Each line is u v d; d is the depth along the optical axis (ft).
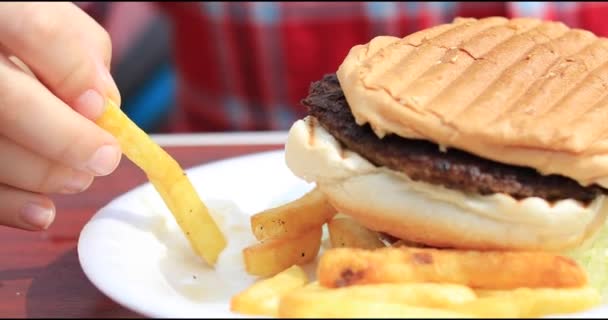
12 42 0.97
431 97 0.93
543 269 0.86
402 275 0.87
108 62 1.10
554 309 0.83
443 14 2.05
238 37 2.13
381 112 0.92
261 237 1.09
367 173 0.95
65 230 1.22
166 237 1.11
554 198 0.92
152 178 1.05
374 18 2.04
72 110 0.99
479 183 0.89
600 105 0.94
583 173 0.90
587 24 2.07
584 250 0.97
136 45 2.27
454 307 0.84
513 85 0.95
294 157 1.00
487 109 0.91
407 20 2.04
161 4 2.22
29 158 1.06
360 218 0.97
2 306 0.98
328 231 1.12
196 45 2.19
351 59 1.01
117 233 1.07
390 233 0.97
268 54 2.12
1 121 0.99
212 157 1.51
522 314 0.82
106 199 1.34
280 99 2.17
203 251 1.06
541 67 0.99
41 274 1.07
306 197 1.09
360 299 0.84
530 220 0.90
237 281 1.03
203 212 1.07
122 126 1.02
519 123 0.89
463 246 0.93
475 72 0.97
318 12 2.06
